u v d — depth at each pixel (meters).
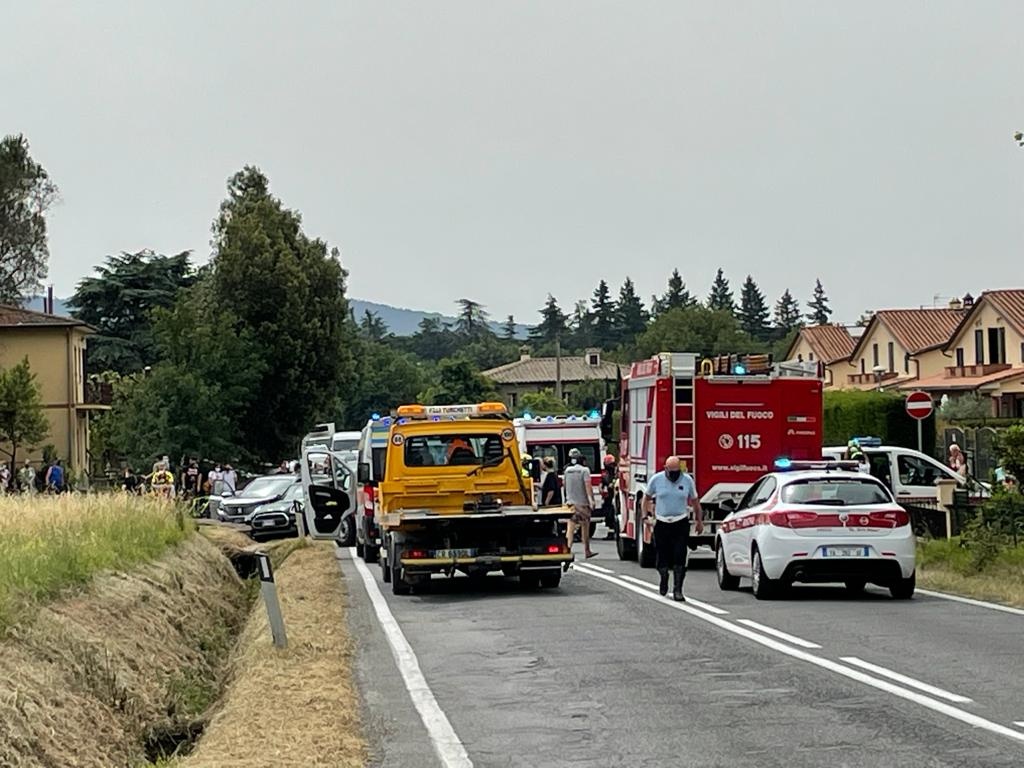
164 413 54.91
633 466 27.34
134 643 16.22
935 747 9.48
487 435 23.09
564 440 39.91
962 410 56.78
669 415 25.11
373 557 29.45
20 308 80.62
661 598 19.98
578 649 14.83
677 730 10.36
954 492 26.58
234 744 10.06
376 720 11.12
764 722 10.55
